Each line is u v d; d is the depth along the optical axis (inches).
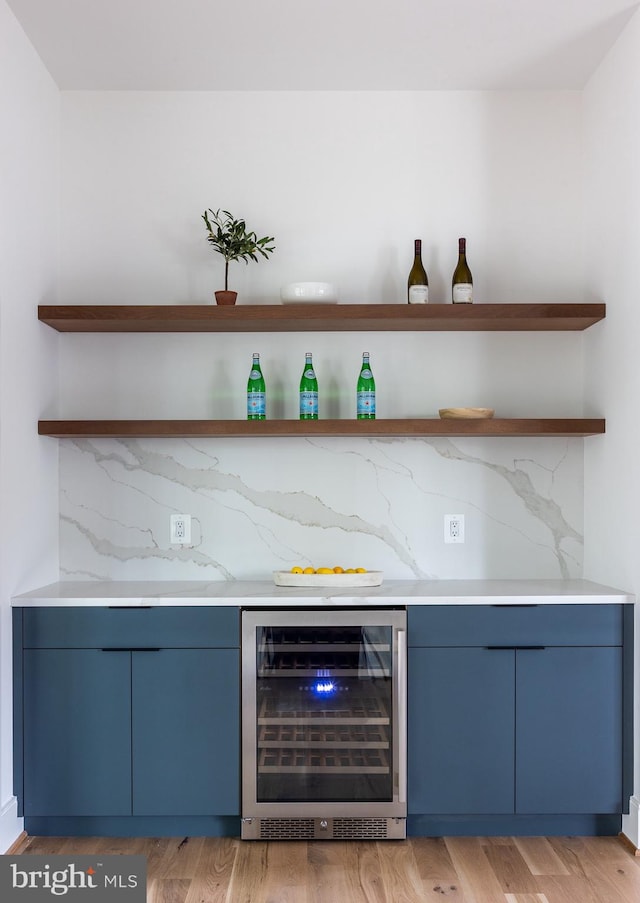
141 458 122.4
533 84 122.6
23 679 103.4
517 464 123.5
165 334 123.3
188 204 123.1
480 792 104.0
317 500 122.5
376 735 103.3
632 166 105.2
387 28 106.5
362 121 124.0
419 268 116.7
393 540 122.6
